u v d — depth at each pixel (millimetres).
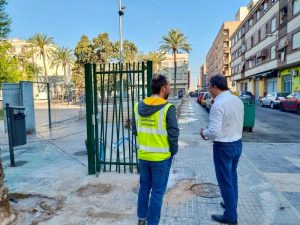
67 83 49312
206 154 7418
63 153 7809
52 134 11508
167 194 4664
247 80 50281
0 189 3750
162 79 3463
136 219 3846
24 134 6789
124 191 4809
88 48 47000
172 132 3314
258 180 5309
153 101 3393
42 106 36812
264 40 37531
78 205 4301
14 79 26281
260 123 14672
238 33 55312
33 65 54344
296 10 26688
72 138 10445
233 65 61562
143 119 3438
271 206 4211
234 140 3594
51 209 4180
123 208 4180
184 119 16828
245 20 47750
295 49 26656
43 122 16406
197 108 27188
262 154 7465
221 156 3633
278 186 5074
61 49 55781
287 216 3900
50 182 5316
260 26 39469
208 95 23906
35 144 9242
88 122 5648
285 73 31797
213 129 3486
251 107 11367
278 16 31562
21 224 3750
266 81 39250
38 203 4395
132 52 54031
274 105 25359
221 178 3678
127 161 6762
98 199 4504
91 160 5684
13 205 4312
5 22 22828
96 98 5668
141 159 3498
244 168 6090
